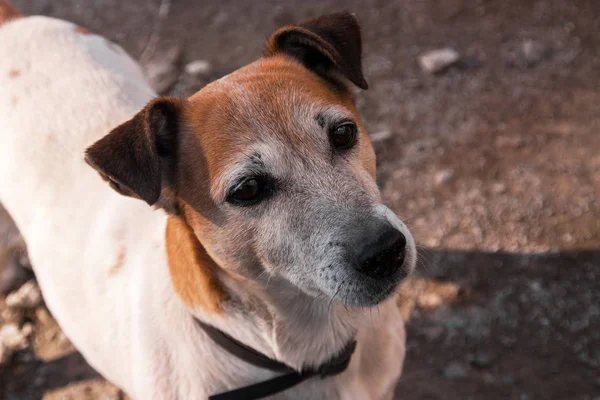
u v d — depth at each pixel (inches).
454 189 33.8
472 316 30.0
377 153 35.7
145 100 28.1
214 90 21.9
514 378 28.3
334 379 22.8
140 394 23.2
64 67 28.2
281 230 21.2
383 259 20.4
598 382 27.8
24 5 50.4
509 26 41.5
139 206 24.7
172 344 22.6
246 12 46.5
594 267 30.6
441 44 41.1
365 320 22.7
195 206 21.6
